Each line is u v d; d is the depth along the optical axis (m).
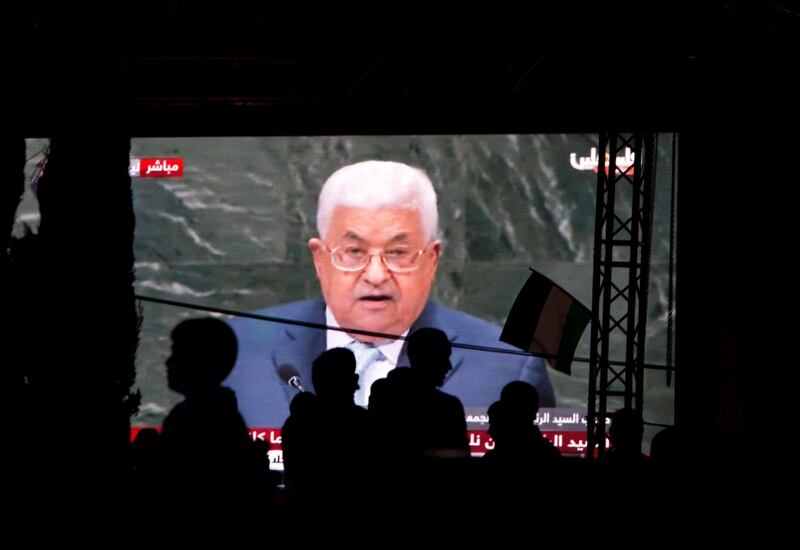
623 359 43.41
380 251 43.88
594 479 12.30
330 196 43.91
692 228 42.34
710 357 41.66
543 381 43.38
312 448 17.11
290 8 33.88
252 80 41.75
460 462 12.14
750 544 12.38
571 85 41.41
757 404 38.28
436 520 11.88
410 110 43.41
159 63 39.16
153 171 43.62
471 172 44.03
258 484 13.52
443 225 44.12
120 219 18.23
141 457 16.97
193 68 40.62
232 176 43.84
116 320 17.86
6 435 16.11
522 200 44.03
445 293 44.12
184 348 14.05
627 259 43.69
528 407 16.02
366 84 41.88
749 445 13.35
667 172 43.09
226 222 43.88
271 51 34.44
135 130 43.06
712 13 32.50
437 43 34.28
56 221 17.67
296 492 12.36
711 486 12.66
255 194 43.88
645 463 12.89
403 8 33.97
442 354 19.00
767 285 39.28
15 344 16.67
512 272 44.09
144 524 12.98
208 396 14.04
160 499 13.03
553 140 43.88
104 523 13.40
